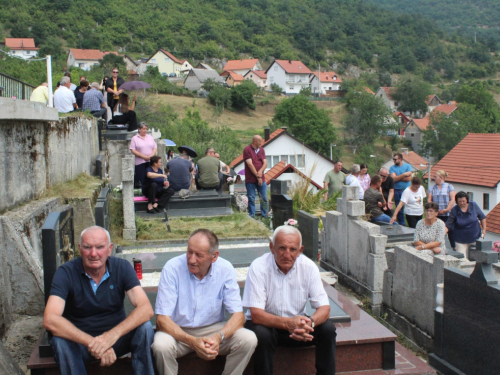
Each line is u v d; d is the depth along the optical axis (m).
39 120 7.40
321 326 4.34
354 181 10.99
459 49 193.25
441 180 10.23
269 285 4.44
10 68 24.23
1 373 3.88
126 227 8.59
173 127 50.06
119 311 4.19
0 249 5.41
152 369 4.05
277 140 40.72
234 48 162.12
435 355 5.43
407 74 156.62
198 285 4.28
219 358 4.44
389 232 8.65
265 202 11.66
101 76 60.44
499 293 4.48
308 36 176.88
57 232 4.62
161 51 131.50
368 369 4.85
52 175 8.21
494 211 27.88
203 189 11.72
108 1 152.62
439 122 81.94
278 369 4.61
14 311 5.62
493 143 34.56
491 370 4.60
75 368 3.86
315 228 8.12
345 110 105.44
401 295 6.51
